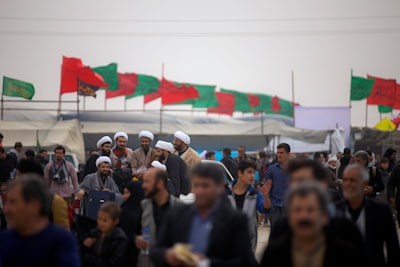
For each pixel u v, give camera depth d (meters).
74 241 8.66
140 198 14.65
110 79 59.03
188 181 18.97
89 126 53.91
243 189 14.53
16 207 8.54
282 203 18.61
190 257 8.36
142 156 22.62
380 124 62.22
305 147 56.12
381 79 63.06
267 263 8.39
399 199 20.25
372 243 10.71
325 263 8.22
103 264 12.73
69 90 56.50
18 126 47.72
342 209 10.97
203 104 63.25
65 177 23.52
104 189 20.08
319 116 63.31
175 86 60.16
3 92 55.19
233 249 8.70
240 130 56.38
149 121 62.03
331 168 32.41
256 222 14.66
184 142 21.25
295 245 8.30
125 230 13.80
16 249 8.48
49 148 45.72
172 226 9.09
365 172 10.89
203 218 8.93
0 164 26.05
